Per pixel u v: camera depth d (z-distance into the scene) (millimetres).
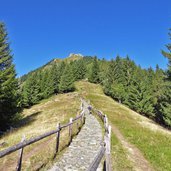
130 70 102250
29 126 30406
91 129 22234
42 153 12109
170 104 44781
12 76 33312
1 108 34062
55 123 27953
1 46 34344
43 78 97750
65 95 90875
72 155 12836
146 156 13914
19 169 8766
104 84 105812
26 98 80250
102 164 11359
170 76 44000
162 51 44031
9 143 15406
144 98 66188
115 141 16656
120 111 53969
